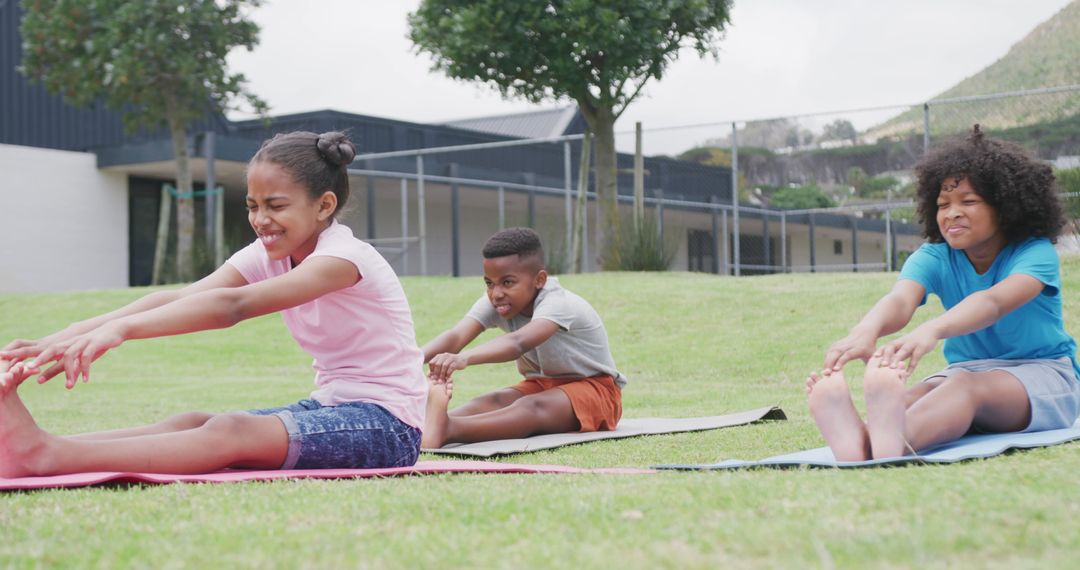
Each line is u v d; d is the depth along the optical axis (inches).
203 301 81.3
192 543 53.4
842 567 45.1
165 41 532.7
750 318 322.7
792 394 218.4
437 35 422.3
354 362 94.2
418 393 95.7
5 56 689.0
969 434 106.8
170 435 83.9
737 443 127.6
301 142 90.9
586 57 414.6
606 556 48.1
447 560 48.2
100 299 453.7
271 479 82.3
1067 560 45.6
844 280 361.4
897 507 58.9
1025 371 104.8
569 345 144.6
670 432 142.7
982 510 57.2
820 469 82.2
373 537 54.0
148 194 668.7
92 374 319.3
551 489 71.1
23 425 78.8
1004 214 103.5
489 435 133.4
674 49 424.2
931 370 250.4
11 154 610.5
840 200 423.8
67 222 628.7
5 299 469.1
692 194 560.1
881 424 88.7
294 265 94.4
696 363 282.8
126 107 732.7
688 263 690.8
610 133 433.7
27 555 51.1
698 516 57.5
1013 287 99.9
